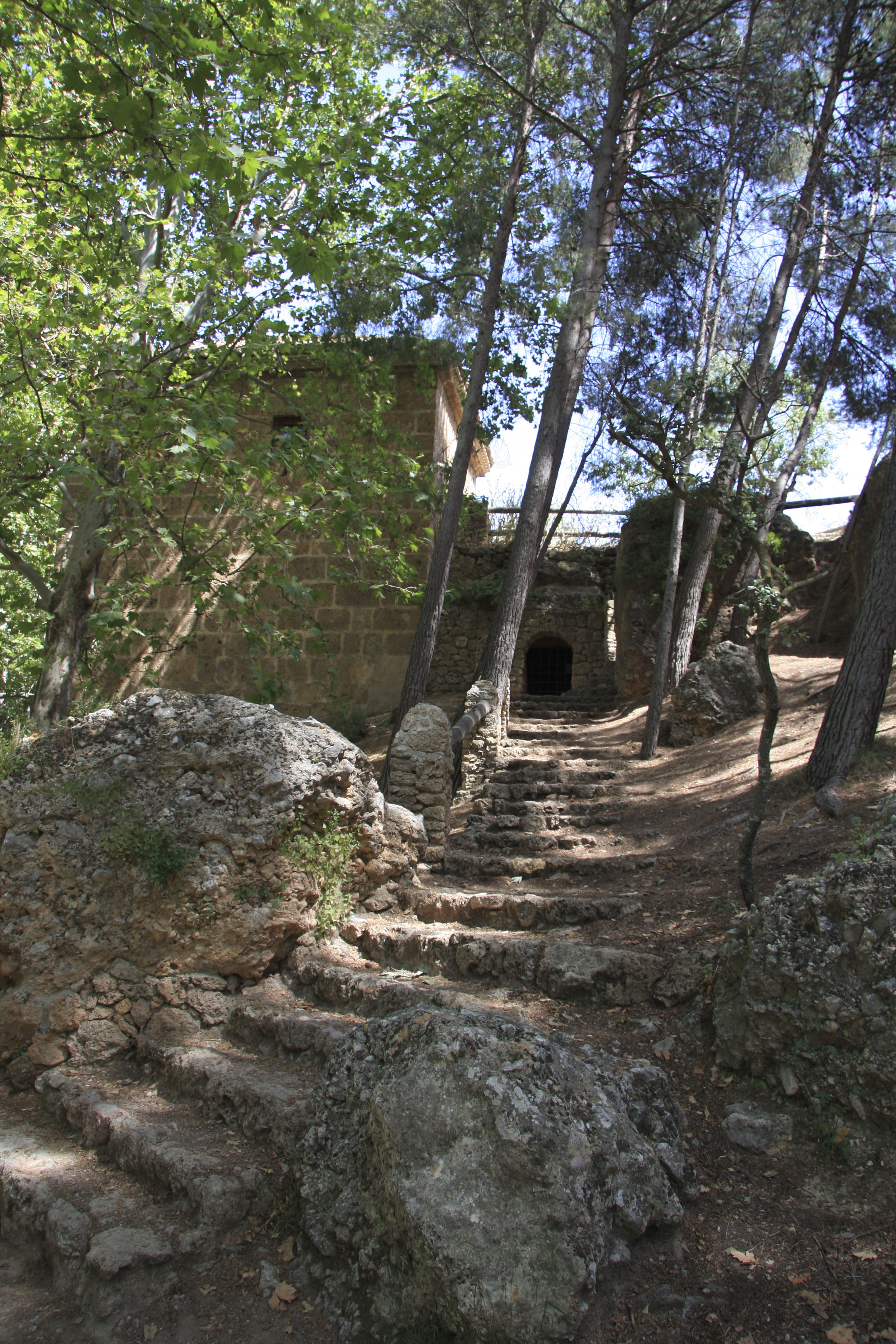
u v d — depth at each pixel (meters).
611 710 14.88
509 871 7.42
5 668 16.55
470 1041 3.28
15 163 8.34
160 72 5.62
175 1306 3.29
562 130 12.79
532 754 11.79
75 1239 3.53
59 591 10.32
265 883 5.34
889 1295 2.97
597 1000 4.70
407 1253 3.08
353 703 15.14
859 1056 3.65
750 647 12.87
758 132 12.19
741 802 8.32
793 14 11.82
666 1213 3.28
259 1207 3.64
